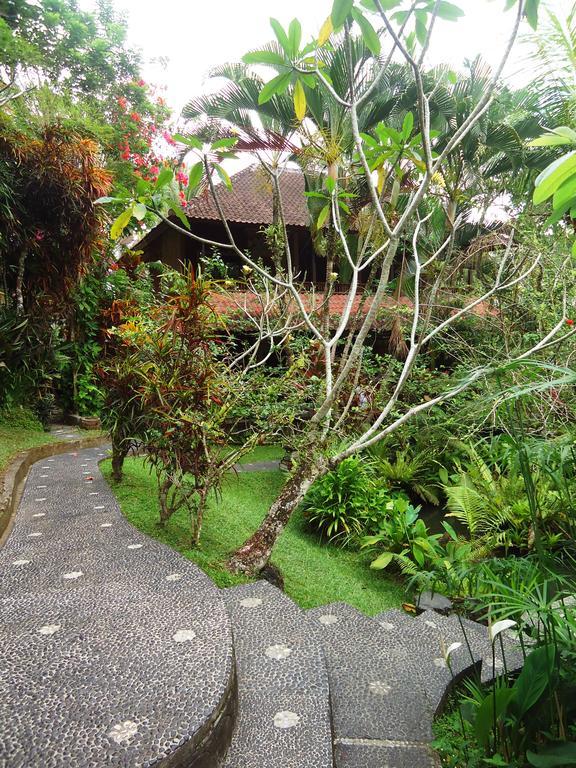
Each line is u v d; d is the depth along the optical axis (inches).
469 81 267.6
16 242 222.2
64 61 424.5
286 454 268.1
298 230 400.5
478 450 208.8
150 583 98.3
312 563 162.2
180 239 406.9
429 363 296.7
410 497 251.4
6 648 71.2
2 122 198.1
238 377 148.8
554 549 107.4
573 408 130.7
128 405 148.9
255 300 250.1
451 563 129.5
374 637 102.7
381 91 242.5
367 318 118.2
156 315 145.5
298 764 59.4
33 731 53.6
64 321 286.8
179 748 51.8
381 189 135.0
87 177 218.7
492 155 269.7
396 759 67.0
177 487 135.1
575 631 65.2
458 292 281.4
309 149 187.2
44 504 161.8
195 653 69.9
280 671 76.5
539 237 205.6
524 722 68.9
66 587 99.0
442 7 79.0
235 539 145.3
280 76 92.6
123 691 60.9
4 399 233.6
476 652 98.1
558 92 150.1
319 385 174.6
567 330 167.5
